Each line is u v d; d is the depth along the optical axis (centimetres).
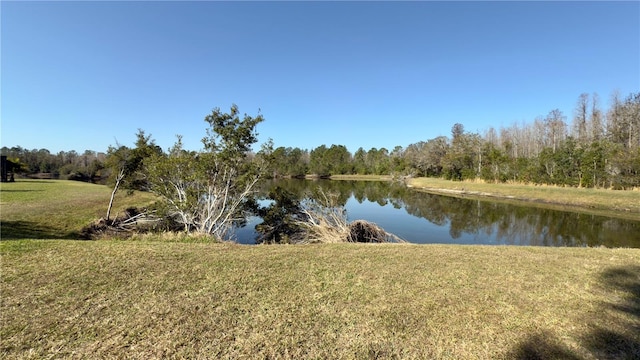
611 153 2223
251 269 479
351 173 6881
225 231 1034
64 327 299
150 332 295
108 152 1173
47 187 1941
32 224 945
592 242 1119
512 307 362
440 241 1161
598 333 309
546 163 2742
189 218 1030
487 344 289
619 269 504
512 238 1201
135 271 452
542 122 4328
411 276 459
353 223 1071
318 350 275
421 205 2148
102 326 303
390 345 285
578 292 408
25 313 323
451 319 333
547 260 552
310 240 1034
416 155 5134
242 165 1045
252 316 330
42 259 489
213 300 365
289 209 1225
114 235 1009
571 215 1666
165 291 387
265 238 1132
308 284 421
